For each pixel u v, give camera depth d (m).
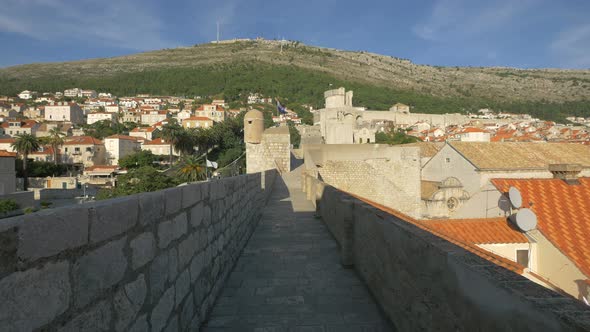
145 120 128.50
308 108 136.75
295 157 43.00
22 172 58.31
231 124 80.06
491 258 4.72
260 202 12.57
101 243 2.10
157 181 39.88
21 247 1.47
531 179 12.49
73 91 155.50
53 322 1.67
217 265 5.45
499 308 2.04
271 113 120.56
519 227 9.32
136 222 2.57
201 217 4.49
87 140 82.00
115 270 2.25
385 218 4.83
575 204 10.57
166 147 91.06
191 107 136.88
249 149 27.80
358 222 6.52
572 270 8.37
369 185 25.45
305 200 17.42
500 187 12.45
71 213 1.82
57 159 78.00
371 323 4.57
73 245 1.83
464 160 27.08
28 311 1.50
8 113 109.44
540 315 1.71
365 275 5.89
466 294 2.43
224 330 4.38
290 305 5.15
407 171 30.41
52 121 111.31
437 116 123.06
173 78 175.62
